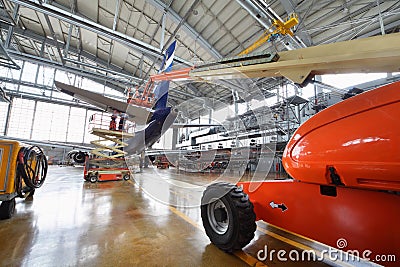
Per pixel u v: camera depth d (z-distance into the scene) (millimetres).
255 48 6992
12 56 7684
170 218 2557
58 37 10977
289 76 1305
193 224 2336
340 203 1086
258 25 6441
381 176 819
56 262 1451
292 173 1278
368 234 964
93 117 5164
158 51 6141
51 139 17000
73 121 18141
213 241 1707
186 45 8250
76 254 1573
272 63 1324
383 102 866
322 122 1103
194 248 1711
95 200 3453
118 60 12031
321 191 1191
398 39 995
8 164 2336
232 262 1483
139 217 2574
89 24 5340
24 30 10289
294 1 5332
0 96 8891
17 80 15172
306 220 1255
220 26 6867
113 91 16953
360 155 893
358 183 934
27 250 1623
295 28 5516
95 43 10984
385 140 819
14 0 4660
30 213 2625
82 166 14836
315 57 1211
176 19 6336
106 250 1650
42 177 3580
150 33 8219
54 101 16984
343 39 6227
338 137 1002
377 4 4594
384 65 1068
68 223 2281
